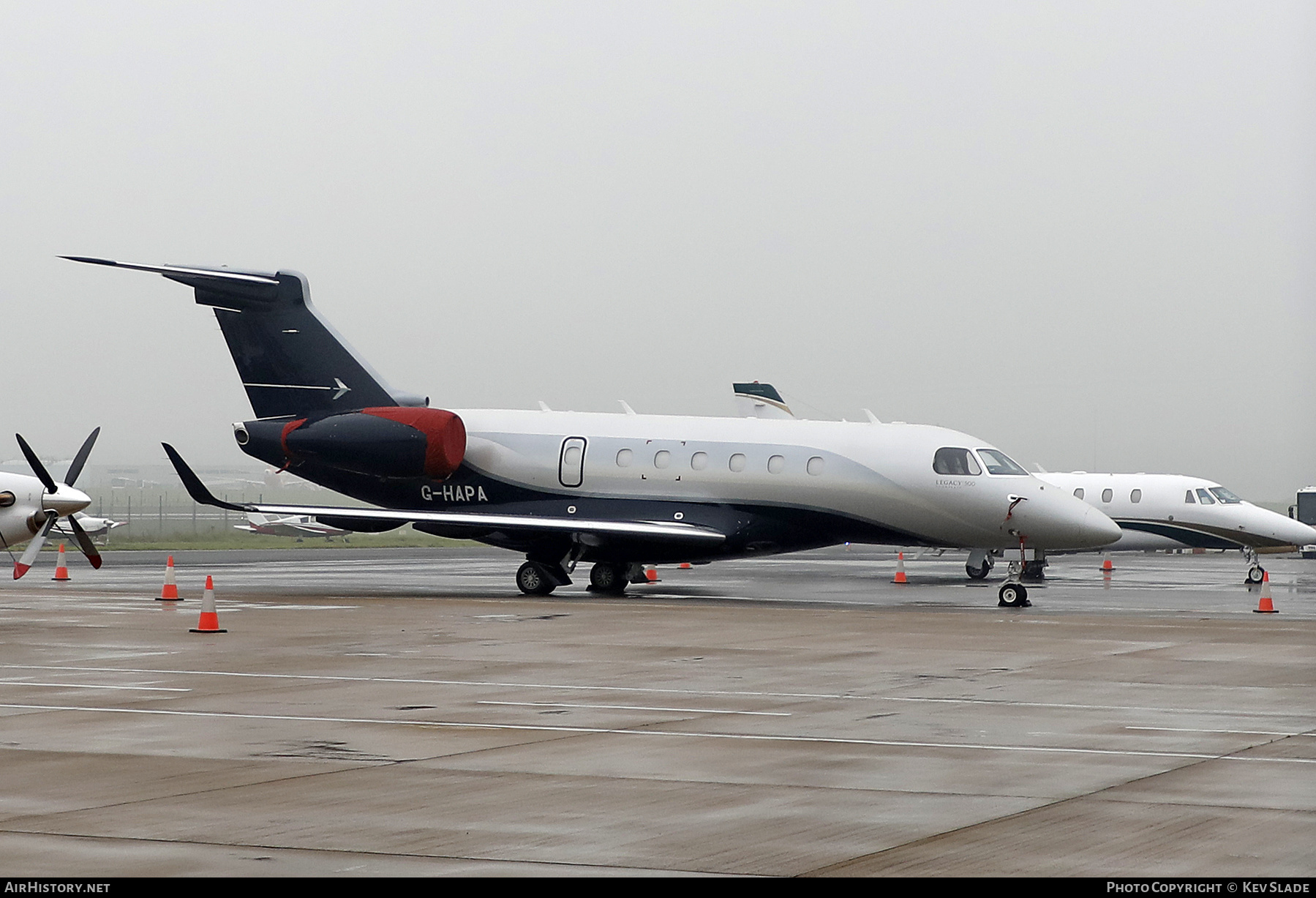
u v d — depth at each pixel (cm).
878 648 5784
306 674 4934
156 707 4181
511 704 4259
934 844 2583
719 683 4747
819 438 9044
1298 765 3319
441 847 2555
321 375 9662
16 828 2681
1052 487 8750
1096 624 6950
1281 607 8294
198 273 9431
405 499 9725
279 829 2680
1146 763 3347
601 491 9294
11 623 6681
